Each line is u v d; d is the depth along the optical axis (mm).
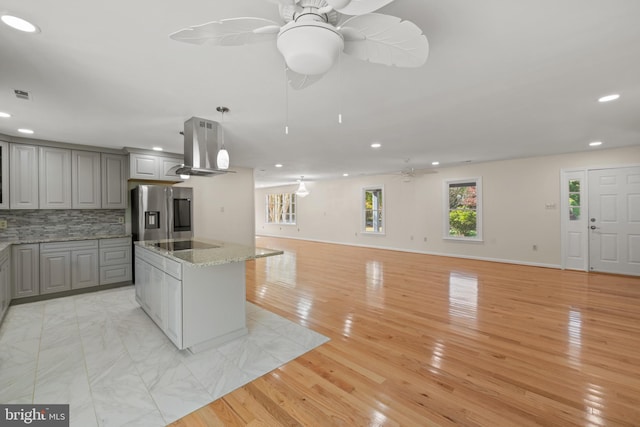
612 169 5016
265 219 12664
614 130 3734
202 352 2469
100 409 1771
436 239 7312
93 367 2236
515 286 4434
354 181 9141
